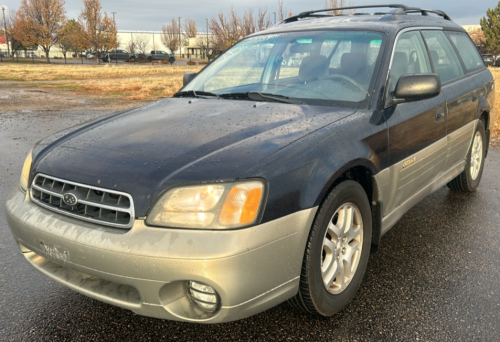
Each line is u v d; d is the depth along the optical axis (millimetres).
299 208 2109
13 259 3215
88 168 2170
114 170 2109
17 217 2311
